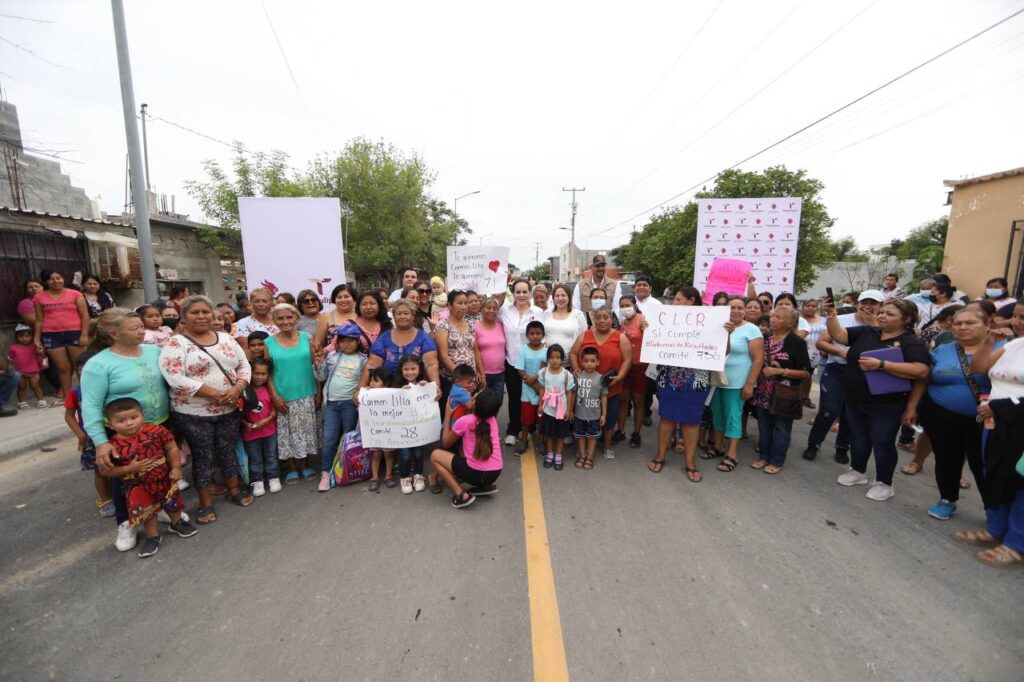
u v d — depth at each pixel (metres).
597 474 4.66
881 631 2.51
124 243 9.86
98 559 3.25
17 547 3.42
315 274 6.61
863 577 2.97
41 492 4.35
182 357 3.59
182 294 8.15
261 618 2.64
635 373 5.38
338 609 2.70
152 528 3.35
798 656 2.34
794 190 20.48
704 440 5.50
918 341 3.83
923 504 3.99
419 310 6.11
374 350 4.46
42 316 6.88
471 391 4.12
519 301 5.47
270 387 4.26
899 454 5.27
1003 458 3.06
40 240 8.09
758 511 3.86
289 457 4.39
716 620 2.60
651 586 2.89
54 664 2.34
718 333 4.32
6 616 2.68
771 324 4.73
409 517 3.79
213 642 2.47
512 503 4.02
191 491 4.38
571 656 2.35
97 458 3.11
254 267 6.49
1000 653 2.36
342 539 3.46
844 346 4.83
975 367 3.46
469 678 2.22
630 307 5.95
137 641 2.48
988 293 7.65
